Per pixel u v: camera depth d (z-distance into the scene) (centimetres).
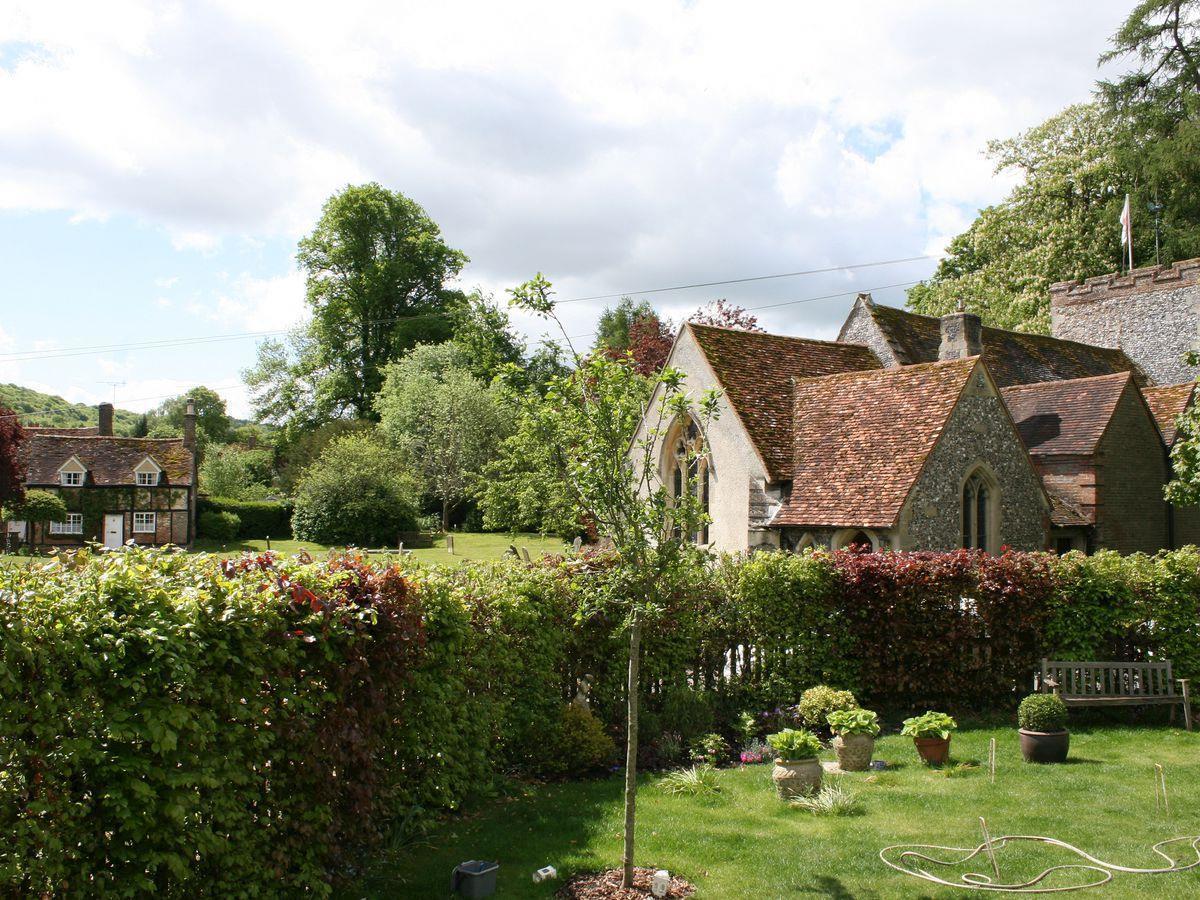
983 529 2094
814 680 1434
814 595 1439
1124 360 3488
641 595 796
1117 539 2408
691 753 1187
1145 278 3547
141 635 589
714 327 2517
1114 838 875
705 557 872
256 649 682
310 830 725
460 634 959
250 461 7731
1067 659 1501
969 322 2595
